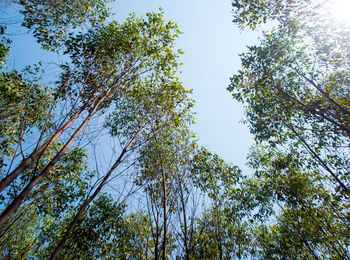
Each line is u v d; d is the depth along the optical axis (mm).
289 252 7836
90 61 6383
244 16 7301
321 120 6754
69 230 3928
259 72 7250
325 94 5898
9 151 6340
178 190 5648
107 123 7406
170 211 5152
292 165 8234
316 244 7273
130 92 7461
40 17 5820
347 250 6590
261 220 7965
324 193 7191
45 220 7035
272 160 8953
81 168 7250
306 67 7008
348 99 5922
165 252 4301
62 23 6254
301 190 7863
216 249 5227
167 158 6555
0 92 5621
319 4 5793
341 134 6406
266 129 7918
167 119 7238
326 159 7086
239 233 6777
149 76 7781
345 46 6070
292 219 8039
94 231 5824
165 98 7523
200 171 7215
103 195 7043
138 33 7363
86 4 6547
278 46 7039
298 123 7590
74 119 5039
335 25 5965
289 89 7223
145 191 5504
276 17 6781
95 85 6340
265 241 8242
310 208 7520
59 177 6426
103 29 7223
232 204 7773
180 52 7461
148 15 7316
